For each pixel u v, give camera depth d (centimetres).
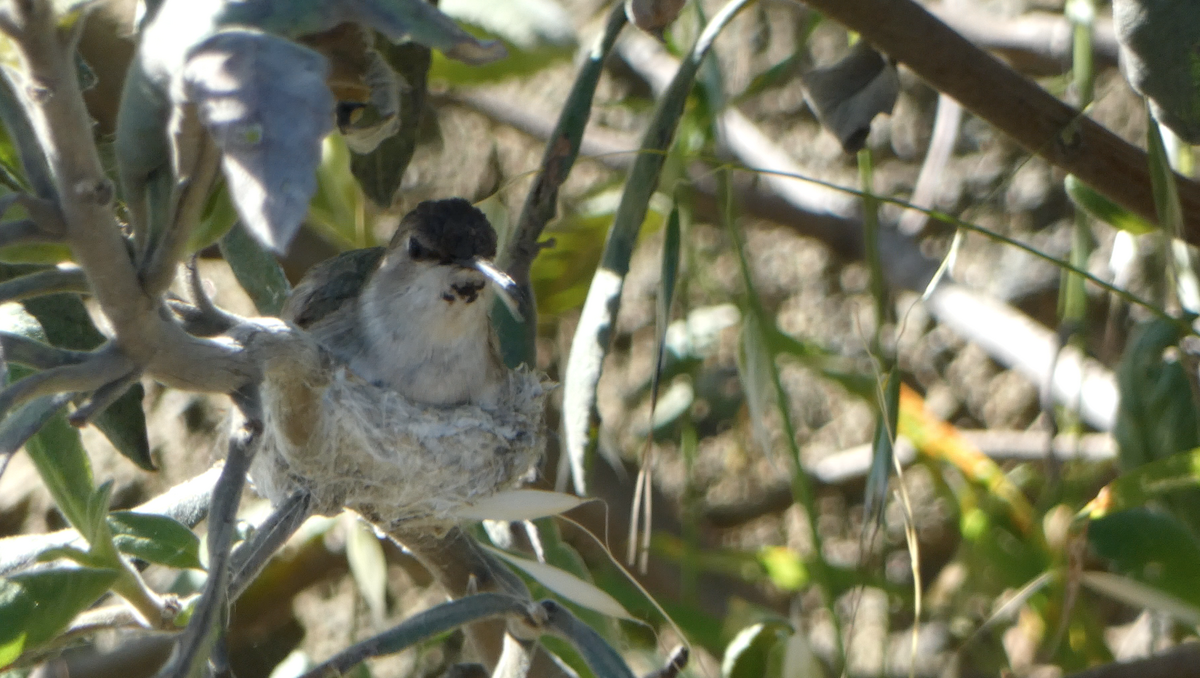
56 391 205
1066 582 402
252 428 228
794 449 439
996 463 751
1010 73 409
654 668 534
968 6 786
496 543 464
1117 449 434
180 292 348
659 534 666
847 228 838
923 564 923
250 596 709
